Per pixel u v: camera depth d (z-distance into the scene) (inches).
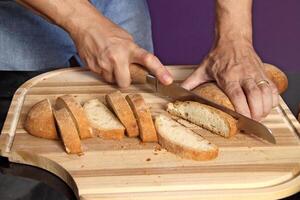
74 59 60.5
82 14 44.9
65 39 55.9
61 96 42.8
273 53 79.5
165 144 39.6
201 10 76.7
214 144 39.5
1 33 54.8
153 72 44.8
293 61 79.7
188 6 76.5
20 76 49.0
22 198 36.9
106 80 47.2
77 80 48.1
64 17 45.0
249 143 40.3
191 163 38.3
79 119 40.3
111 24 45.8
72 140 39.2
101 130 40.6
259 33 78.2
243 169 37.8
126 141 40.6
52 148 39.8
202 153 38.3
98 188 36.3
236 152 39.3
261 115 42.0
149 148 39.8
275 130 41.7
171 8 76.8
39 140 40.6
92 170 37.7
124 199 35.8
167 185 36.6
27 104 44.6
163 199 35.9
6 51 55.5
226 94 43.3
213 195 36.0
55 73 48.8
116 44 44.8
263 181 36.8
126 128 40.8
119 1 58.7
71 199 37.1
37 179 38.6
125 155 39.1
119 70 45.0
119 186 36.4
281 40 78.4
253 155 39.1
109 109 43.4
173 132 40.3
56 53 56.5
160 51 80.4
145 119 40.4
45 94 45.9
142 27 60.9
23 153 39.5
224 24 47.0
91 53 45.8
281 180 37.2
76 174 37.4
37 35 55.2
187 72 49.4
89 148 39.8
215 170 37.7
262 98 42.0
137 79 45.8
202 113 41.9
